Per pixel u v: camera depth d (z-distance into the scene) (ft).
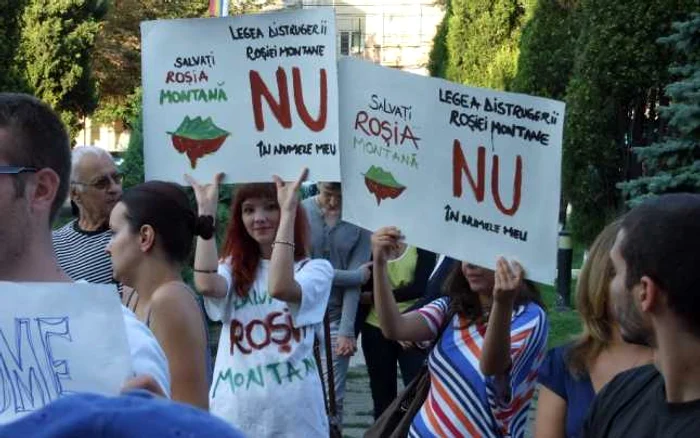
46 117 7.66
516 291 12.25
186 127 14.78
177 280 10.94
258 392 13.96
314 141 14.43
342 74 13.82
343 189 13.80
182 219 11.05
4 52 77.30
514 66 88.84
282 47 14.53
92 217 16.88
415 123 13.53
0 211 7.40
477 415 12.54
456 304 13.10
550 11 61.21
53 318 6.79
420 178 13.51
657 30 38.09
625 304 7.71
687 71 32.78
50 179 7.61
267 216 14.32
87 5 84.48
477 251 13.12
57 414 4.15
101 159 16.71
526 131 13.14
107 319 6.88
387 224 13.57
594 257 10.30
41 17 81.66
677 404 7.48
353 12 178.40
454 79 92.99
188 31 14.73
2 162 7.41
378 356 21.72
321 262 14.49
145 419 4.00
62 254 16.70
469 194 13.29
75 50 83.46
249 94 14.62
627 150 40.88
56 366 6.75
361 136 13.76
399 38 177.68
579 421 10.32
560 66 60.49
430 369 13.05
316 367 14.44
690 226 7.27
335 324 21.31
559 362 10.62
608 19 38.96
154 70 14.85
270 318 14.15
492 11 89.40
